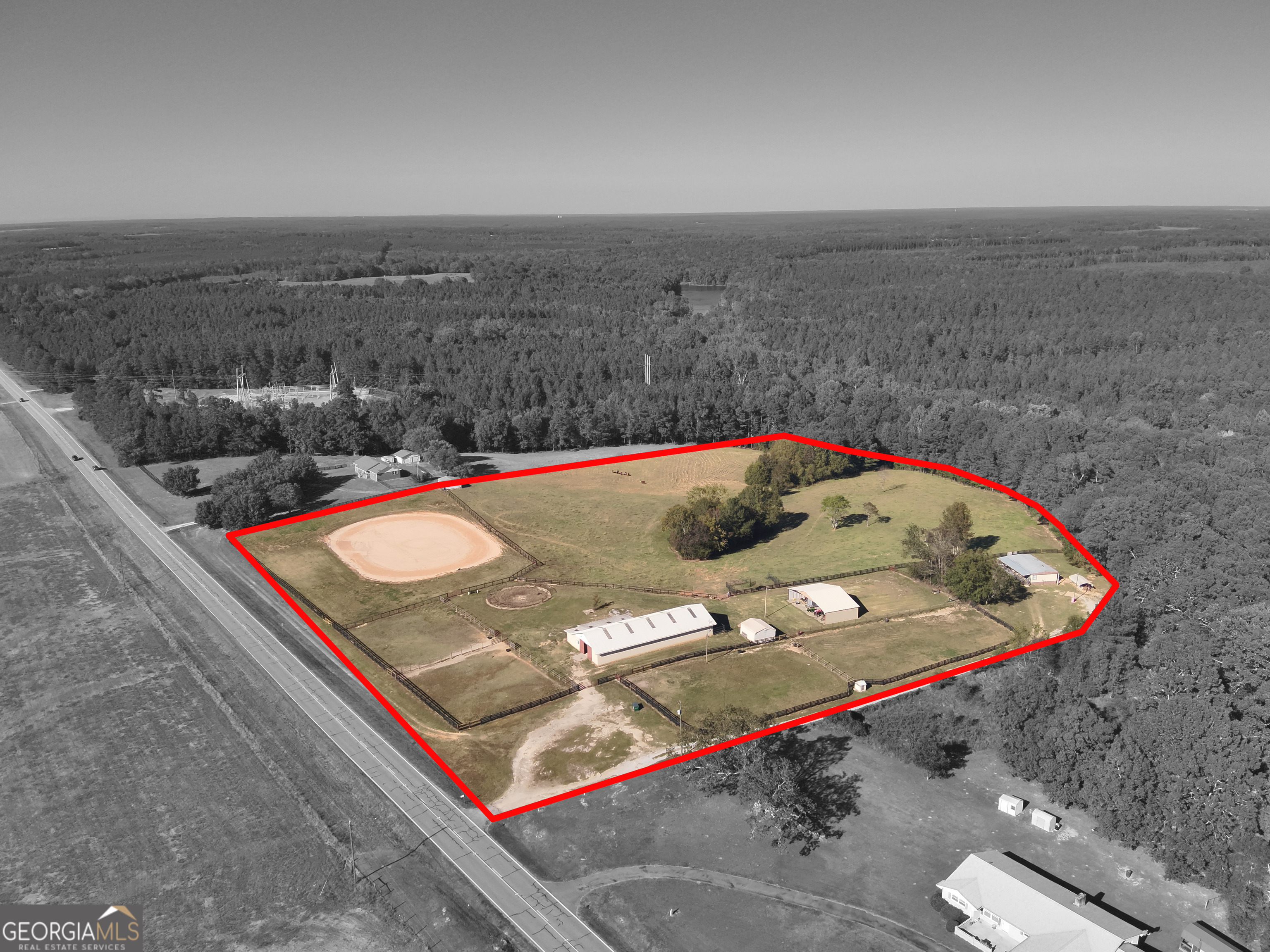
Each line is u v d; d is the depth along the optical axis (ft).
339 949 176.14
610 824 213.66
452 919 184.44
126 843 204.54
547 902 189.98
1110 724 232.94
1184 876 198.49
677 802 222.28
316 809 215.72
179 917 183.73
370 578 351.25
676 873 199.62
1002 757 244.01
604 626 297.12
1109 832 212.84
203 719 252.62
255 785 225.15
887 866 203.72
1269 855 196.24
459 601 332.19
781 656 291.79
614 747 241.76
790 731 249.96
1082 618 318.86
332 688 268.41
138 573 350.02
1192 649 257.75
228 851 202.39
